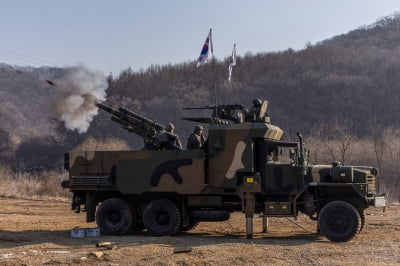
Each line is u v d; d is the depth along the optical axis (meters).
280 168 13.52
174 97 68.50
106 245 12.19
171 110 65.38
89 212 14.71
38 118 81.19
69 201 27.06
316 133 42.66
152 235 14.01
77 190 14.78
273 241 12.98
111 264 10.23
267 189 13.56
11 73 98.31
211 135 13.75
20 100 87.25
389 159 31.59
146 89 71.94
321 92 72.75
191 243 12.68
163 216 14.05
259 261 10.40
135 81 73.69
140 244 12.48
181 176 13.77
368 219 17.39
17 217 19.14
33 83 93.56
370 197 13.18
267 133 13.46
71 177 14.70
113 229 14.19
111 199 14.37
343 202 12.80
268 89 73.75
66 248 12.07
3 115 80.00
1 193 29.50
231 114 14.51
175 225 13.90
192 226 15.33
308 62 84.19
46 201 26.88
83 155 14.66
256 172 13.66
